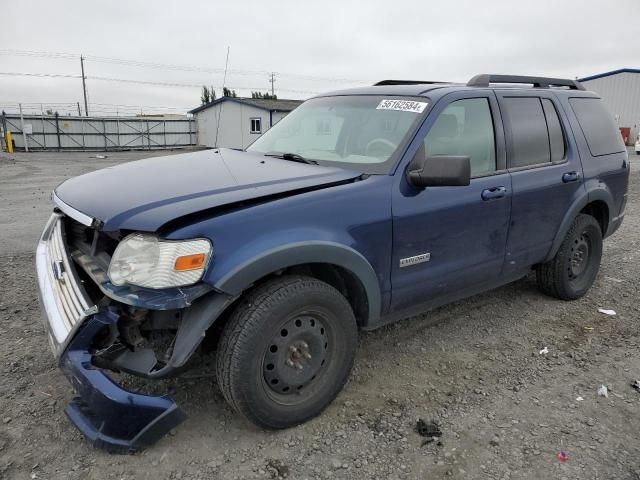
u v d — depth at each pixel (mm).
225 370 2619
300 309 2744
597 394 3301
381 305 3213
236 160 3504
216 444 2750
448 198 3396
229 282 2479
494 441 2824
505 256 3938
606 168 4789
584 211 4980
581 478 2562
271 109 37156
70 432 2791
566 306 4719
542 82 4531
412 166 3227
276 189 2807
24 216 8750
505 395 3275
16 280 5039
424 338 4039
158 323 2627
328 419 2988
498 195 3705
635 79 40062
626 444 2824
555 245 4410
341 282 3096
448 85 3832
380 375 3484
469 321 4359
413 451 2738
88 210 2693
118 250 2475
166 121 42406
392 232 3125
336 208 2881
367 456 2697
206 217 2533
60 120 38562
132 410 2428
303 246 2688
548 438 2859
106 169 3510
